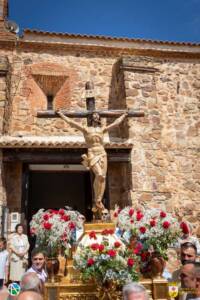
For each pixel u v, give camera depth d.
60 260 4.91
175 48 12.35
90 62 11.95
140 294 2.72
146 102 10.88
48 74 11.50
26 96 11.20
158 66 12.10
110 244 4.41
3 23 11.63
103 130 5.34
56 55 11.79
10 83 10.85
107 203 10.34
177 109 11.78
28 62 11.51
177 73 12.19
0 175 9.27
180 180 11.09
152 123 10.67
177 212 10.71
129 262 4.22
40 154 9.62
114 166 10.81
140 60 11.38
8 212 9.62
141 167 10.09
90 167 5.11
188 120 11.74
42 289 3.40
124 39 12.01
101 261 4.16
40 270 4.79
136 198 9.75
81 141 9.63
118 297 4.13
